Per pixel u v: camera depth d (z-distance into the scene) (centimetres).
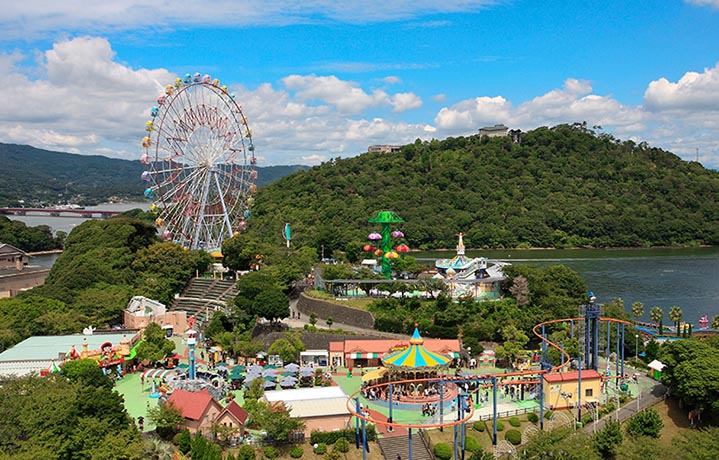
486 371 15300
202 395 11881
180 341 17925
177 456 10612
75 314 17688
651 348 16525
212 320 17738
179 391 12244
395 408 12862
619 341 16525
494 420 11588
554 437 10819
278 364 15288
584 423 12562
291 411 11675
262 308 17088
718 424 12700
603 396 13988
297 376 14400
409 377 13462
